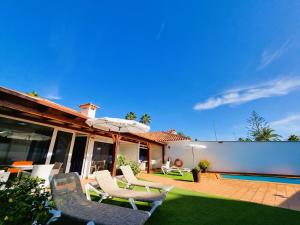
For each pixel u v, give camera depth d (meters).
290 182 11.59
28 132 7.67
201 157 17.97
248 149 16.72
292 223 4.07
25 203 2.26
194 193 7.15
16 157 7.18
